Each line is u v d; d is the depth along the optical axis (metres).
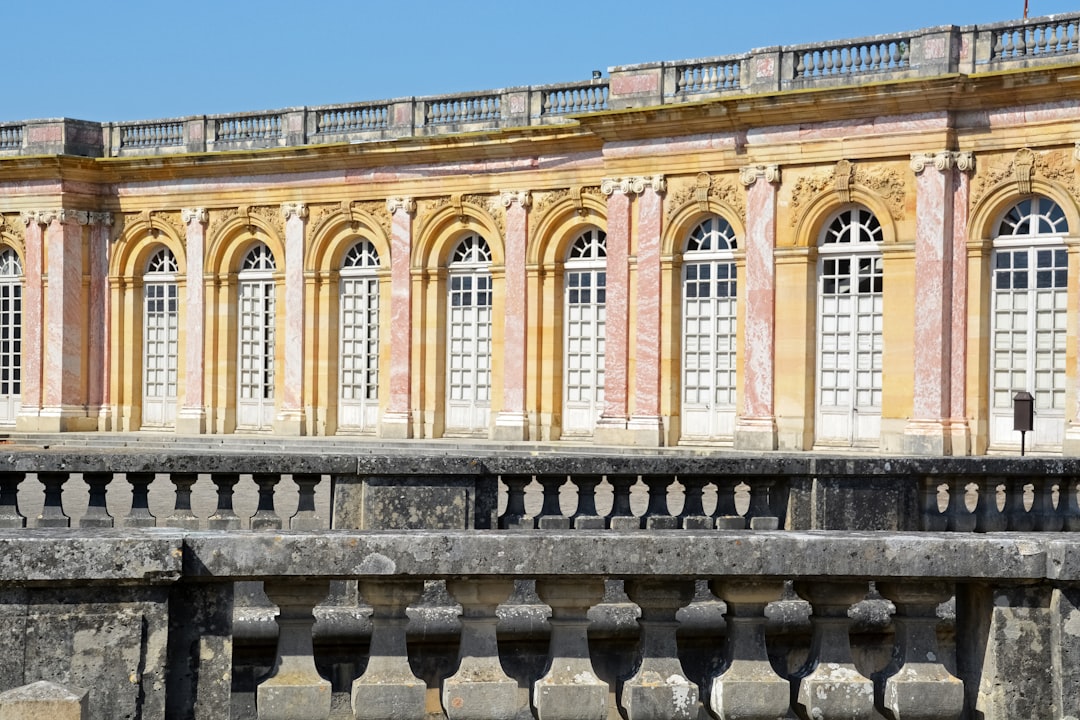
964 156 33.69
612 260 39.06
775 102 35.41
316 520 13.99
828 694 7.44
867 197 34.91
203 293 46.78
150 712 7.12
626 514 14.34
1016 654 7.32
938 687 7.39
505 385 41.72
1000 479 15.63
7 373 49.59
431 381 43.38
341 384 45.34
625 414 39.06
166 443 44.75
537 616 10.73
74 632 7.05
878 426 35.38
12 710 6.46
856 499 14.77
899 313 34.69
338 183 44.44
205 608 7.34
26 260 48.25
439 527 13.62
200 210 46.66
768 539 7.34
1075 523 16.00
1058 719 7.27
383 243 43.94
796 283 36.09
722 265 37.84
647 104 38.09
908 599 7.49
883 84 33.75
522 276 41.44
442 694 7.59
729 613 7.58
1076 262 32.50
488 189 41.97
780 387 36.47
